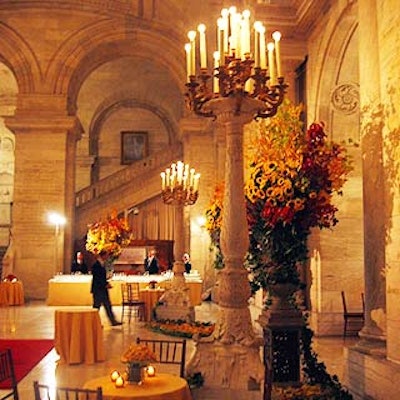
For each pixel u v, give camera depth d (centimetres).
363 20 601
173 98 2542
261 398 424
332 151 518
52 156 1866
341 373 695
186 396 422
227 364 438
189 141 1958
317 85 972
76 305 1584
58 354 794
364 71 596
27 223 1844
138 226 2172
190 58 461
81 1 1903
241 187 447
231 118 445
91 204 2130
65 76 1897
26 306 1600
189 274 1634
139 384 424
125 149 2556
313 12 959
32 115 1862
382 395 516
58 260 1833
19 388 648
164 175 1065
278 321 541
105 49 1997
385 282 565
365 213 591
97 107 2531
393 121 533
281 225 528
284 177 504
